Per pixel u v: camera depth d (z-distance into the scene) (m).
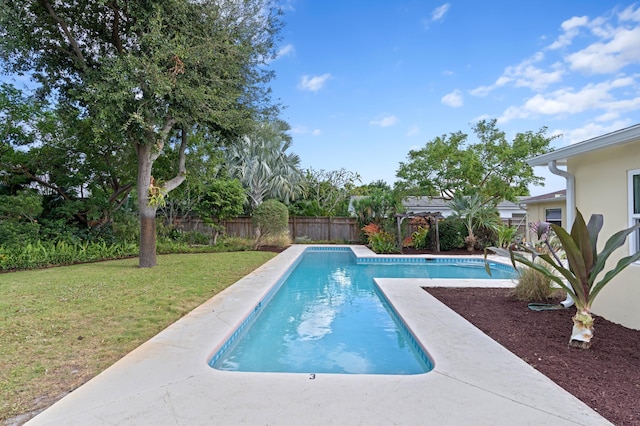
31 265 9.40
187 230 18.47
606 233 4.69
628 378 2.96
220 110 8.88
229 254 13.23
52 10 8.23
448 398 2.65
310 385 2.88
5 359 3.39
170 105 8.55
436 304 5.59
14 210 10.70
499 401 2.60
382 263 12.79
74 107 10.48
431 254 13.80
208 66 8.65
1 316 4.82
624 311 4.35
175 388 2.81
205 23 8.80
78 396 2.67
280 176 22.31
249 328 5.18
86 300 5.73
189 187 14.37
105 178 13.82
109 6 8.40
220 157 13.62
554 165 5.30
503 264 11.16
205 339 3.96
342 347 4.48
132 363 3.29
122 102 7.49
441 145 17.20
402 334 4.86
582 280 3.63
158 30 7.60
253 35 9.91
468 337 4.04
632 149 4.25
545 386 2.83
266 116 10.98
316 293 7.74
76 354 3.53
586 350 3.60
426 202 24.14
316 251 16.67
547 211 14.77
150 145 9.24
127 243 13.15
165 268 9.33
